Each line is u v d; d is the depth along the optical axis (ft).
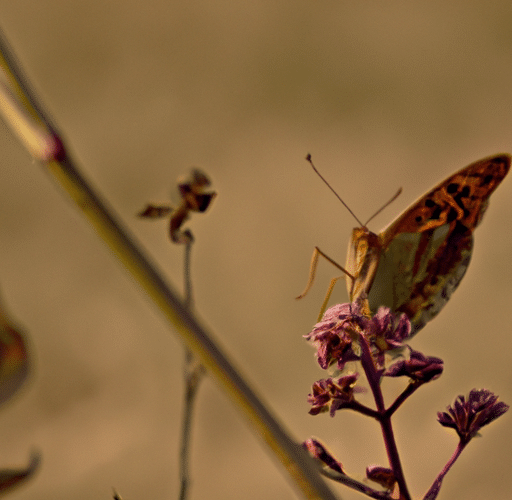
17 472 1.04
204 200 1.55
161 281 0.99
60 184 0.94
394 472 3.32
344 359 3.60
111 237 0.96
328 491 1.14
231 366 1.08
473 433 3.44
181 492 1.52
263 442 1.12
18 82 0.94
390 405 3.53
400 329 3.69
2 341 0.76
